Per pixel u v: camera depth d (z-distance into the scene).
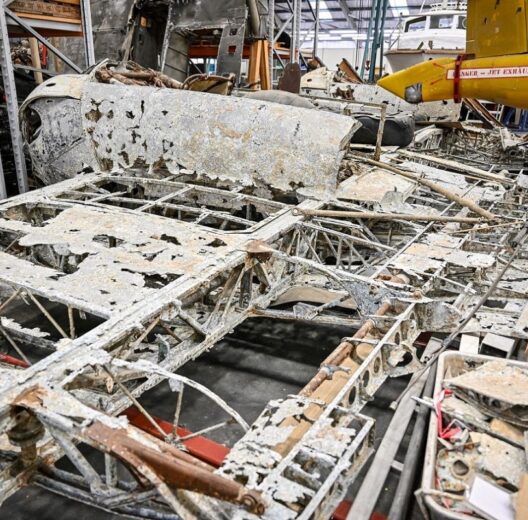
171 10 7.87
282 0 12.20
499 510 1.64
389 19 24.42
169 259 2.83
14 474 1.84
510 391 2.12
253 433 1.76
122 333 2.12
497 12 5.29
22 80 7.08
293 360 3.79
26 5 5.34
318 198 4.01
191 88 5.13
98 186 4.45
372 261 3.93
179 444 2.06
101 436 1.50
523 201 5.22
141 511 1.69
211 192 4.08
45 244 2.98
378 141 4.97
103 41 8.10
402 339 2.51
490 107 15.11
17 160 5.55
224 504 1.48
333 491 1.61
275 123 4.04
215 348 3.89
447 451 1.94
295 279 3.63
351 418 1.85
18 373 1.84
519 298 3.12
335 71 10.13
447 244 3.54
